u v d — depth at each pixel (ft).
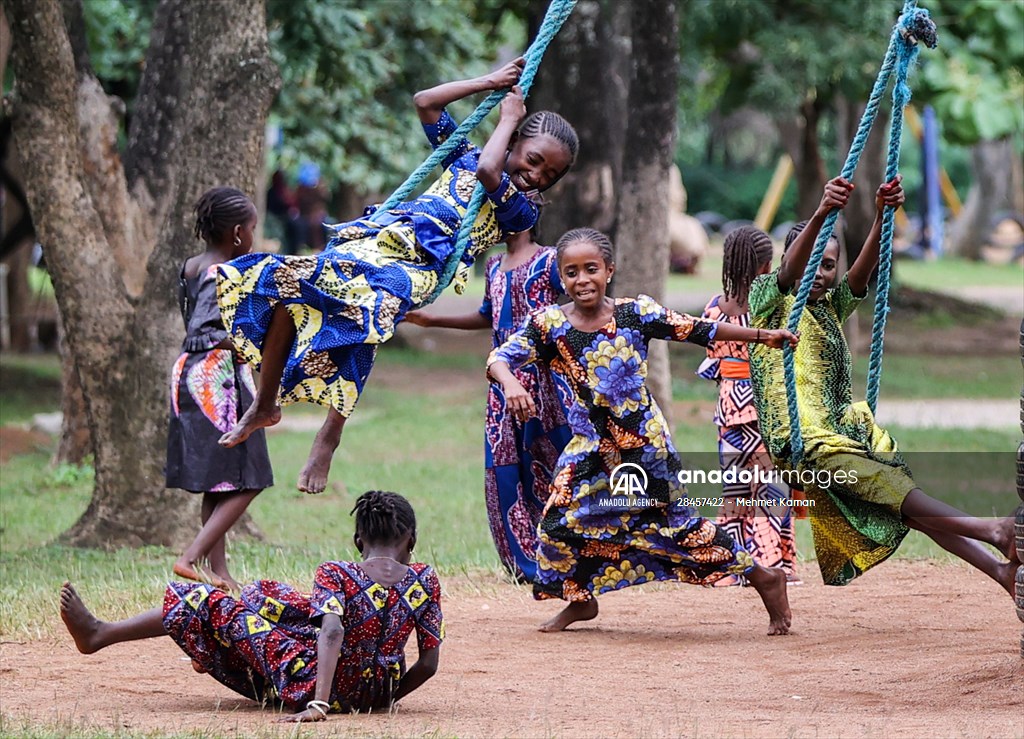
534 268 34.09
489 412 35.19
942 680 26.48
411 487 58.70
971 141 86.53
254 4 44.68
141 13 78.13
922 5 84.53
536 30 79.51
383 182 88.07
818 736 21.86
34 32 42.86
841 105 104.78
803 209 104.27
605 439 30.27
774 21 83.92
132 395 44.14
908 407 80.12
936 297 126.31
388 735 21.90
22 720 23.56
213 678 27.45
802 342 30.27
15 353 100.32
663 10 60.70
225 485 35.09
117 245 53.26
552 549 31.04
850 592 37.22
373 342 23.80
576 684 27.04
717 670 28.27
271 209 157.79
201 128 44.32
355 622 23.88
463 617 34.17
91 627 24.66
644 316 29.73
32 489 57.82
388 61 85.10
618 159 79.10
